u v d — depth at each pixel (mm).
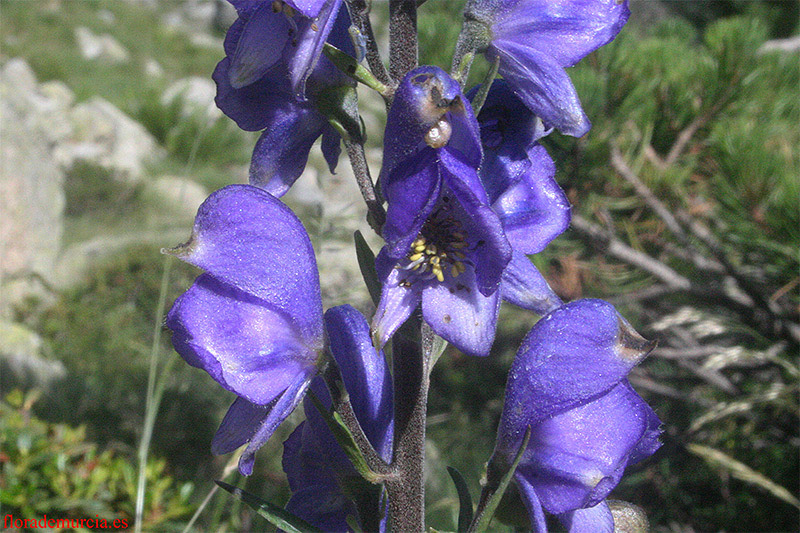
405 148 196
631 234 505
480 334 200
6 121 1228
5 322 1047
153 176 1733
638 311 585
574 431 212
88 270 1258
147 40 2912
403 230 196
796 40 654
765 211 442
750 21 541
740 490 576
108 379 860
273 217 206
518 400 213
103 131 1847
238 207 205
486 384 785
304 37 201
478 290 201
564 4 213
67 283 1248
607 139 458
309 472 233
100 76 2506
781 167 446
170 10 3242
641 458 219
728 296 495
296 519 216
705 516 571
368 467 211
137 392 803
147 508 529
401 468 220
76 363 969
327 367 211
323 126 223
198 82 2539
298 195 879
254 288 205
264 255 206
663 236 520
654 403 593
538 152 223
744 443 562
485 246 198
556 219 220
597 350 210
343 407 214
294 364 208
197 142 395
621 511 230
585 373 210
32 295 1192
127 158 1819
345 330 232
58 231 1306
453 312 201
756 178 440
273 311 207
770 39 749
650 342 208
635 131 501
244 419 215
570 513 219
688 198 518
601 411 212
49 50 2572
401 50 214
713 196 501
